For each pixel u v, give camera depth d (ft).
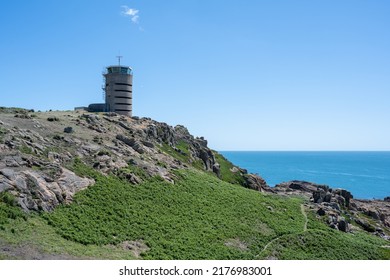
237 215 217.56
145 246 149.18
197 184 250.37
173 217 185.68
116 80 391.04
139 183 209.05
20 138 191.62
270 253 177.17
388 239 280.92
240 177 401.70
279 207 263.08
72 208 156.15
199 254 153.48
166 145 346.13
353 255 202.18
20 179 150.20
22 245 116.47
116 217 163.43
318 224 245.65
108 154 221.46
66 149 206.28
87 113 339.98
